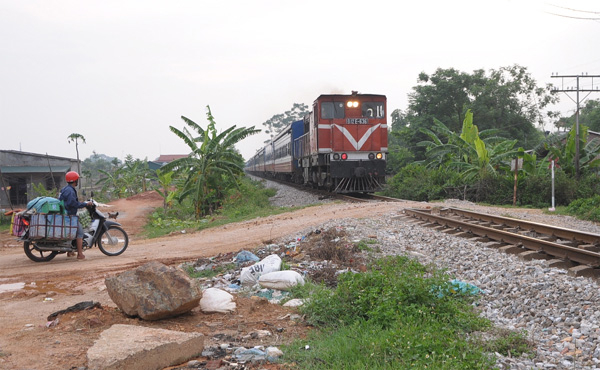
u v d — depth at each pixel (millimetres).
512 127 46281
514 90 46625
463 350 4488
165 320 5465
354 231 11414
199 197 23953
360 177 21406
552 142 29812
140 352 3898
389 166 42188
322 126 21484
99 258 10430
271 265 7668
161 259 10141
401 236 11250
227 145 24156
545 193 21656
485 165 25016
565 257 7746
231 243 12000
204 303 5863
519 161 21875
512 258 8266
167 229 18641
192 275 8586
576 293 5980
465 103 46219
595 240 9070
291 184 36500
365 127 21391
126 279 5477
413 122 46031
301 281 7168
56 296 7000
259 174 65750
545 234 10656
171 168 24156
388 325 5238
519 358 4531
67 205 9859
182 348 4258
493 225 12336
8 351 4367
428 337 4629
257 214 19062
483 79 47562
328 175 22281
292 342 4891
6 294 7234
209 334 5086
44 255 11328
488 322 5430
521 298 6230
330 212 16312
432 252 9523
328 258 9133
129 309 5352
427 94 47094
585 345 4652
